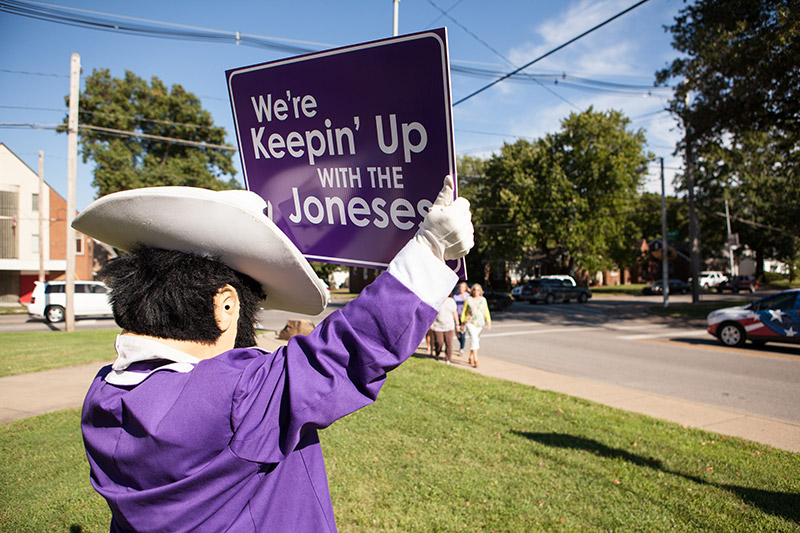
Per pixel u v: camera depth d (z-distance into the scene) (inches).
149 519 33.7
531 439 193.9
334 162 48.9
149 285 37.3
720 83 668.1
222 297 38.9
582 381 326.6
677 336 601.0
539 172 1504.7
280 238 36.5
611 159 1467.8
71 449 179.3
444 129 43.1
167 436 33.2
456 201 37.3
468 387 286.0
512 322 796.6
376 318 34.0
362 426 207.5
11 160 1312.7
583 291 1334.9
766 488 152.7
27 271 1363.2
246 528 34.7
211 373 35.2
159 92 1348.4
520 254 1557.6
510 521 131.9
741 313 501.7
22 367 341.1
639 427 213.6
